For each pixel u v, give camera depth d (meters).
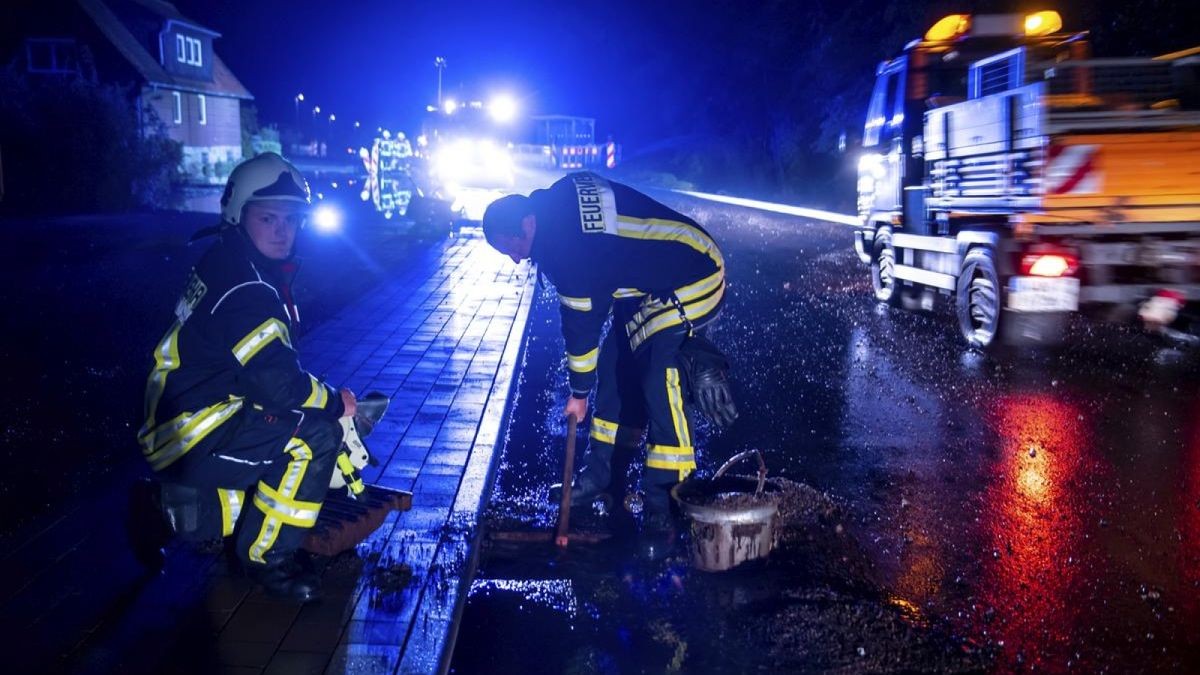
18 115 24.70
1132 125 8.59
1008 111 9.08
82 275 13.70
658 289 4.92
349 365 8.38
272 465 4.00
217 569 4.32
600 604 4.34
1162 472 6.01
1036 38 11.41
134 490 4.19
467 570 4.40
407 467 5.77
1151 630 4.09
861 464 6.23
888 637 4.00
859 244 13.27
